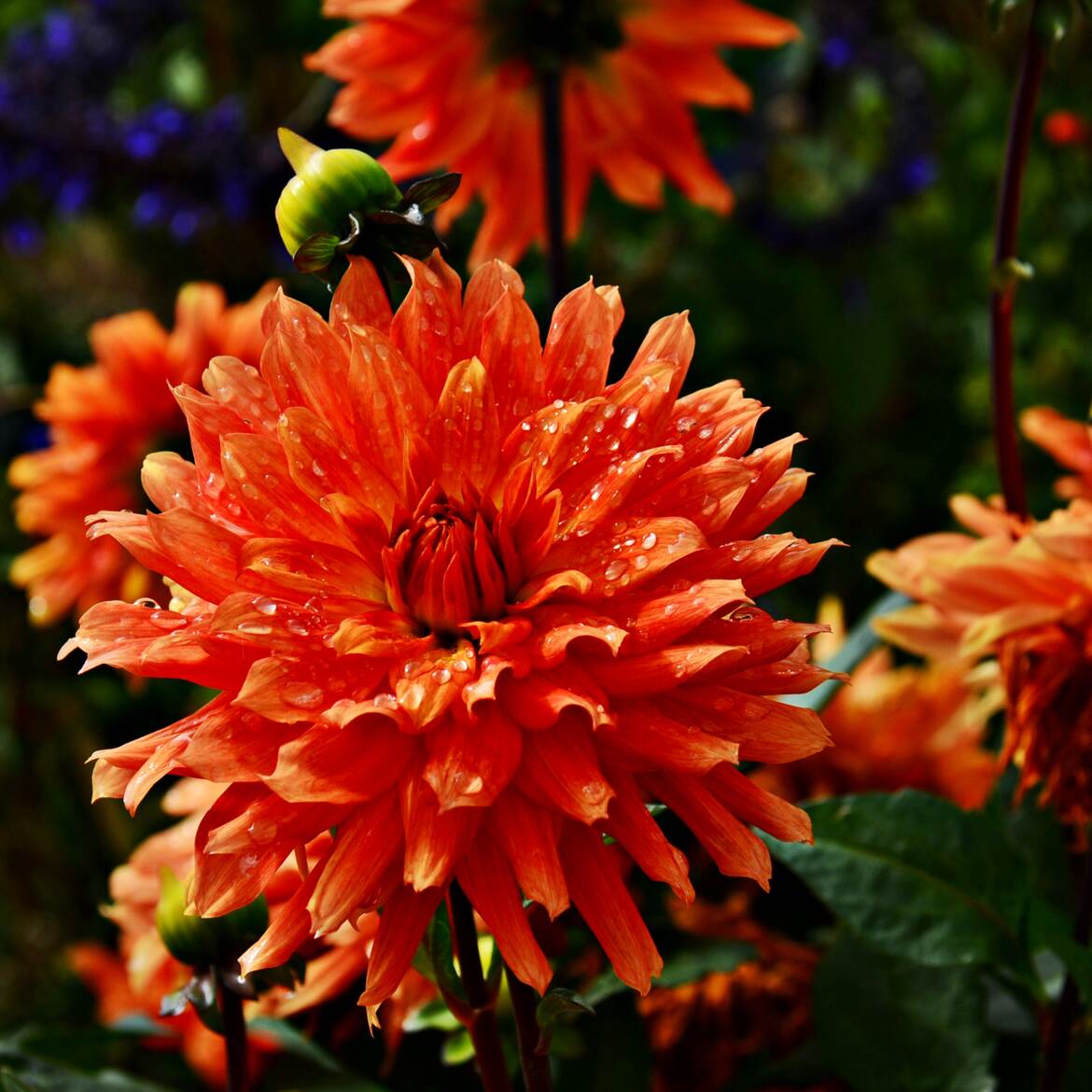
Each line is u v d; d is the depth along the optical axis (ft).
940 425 5.23
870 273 5.31
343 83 3.94
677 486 2.33
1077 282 5.03
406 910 2.28
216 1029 2.52
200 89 4.98
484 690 2.25
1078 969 2.55
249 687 2.25
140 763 2.29
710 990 2.82
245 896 2.27
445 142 3.04
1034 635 2.64
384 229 2.41
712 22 3.03
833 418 5.17
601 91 3.09
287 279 4.19
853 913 2.61
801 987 2.83
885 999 2.70
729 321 5.10
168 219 3.95
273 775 2.24
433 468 2.35
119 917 2.75
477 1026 2.39
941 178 5.39
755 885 2.86
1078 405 4.67
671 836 2.54
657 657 2.27
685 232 5.06
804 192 5.51
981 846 2.62
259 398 2.36
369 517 2.33
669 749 2.26
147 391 3.40
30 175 3.76
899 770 3.00
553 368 2.37
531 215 3.13
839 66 4.85
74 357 4.76
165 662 2.28
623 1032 2.73
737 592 2.26
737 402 2.36
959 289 5.39
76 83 3.92
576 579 2.29
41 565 3.44
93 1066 2.83
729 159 4.88
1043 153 5.02
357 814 2.27
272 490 2.32
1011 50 4.95
